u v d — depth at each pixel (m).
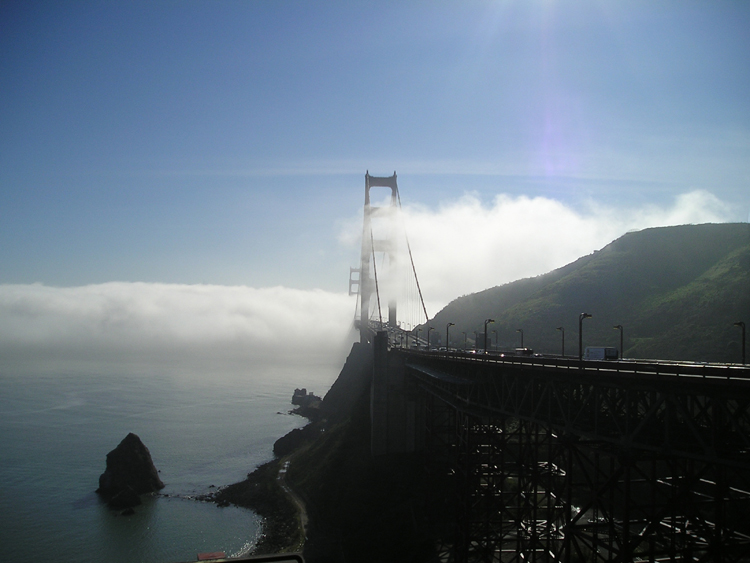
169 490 88.19
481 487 44.09
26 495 85.44
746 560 32.44
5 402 180.50
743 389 20.12
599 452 27.69
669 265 135.50
